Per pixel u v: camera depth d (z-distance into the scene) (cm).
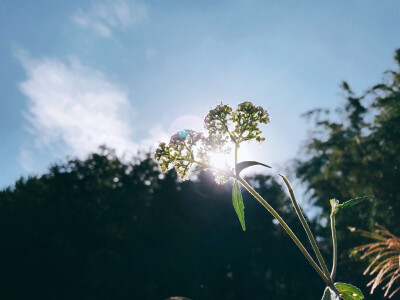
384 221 1905
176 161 181
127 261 3309
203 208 3697
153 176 3991
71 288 3020
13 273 3009
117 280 3077
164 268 3244
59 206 3334
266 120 182
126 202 3625
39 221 3200
